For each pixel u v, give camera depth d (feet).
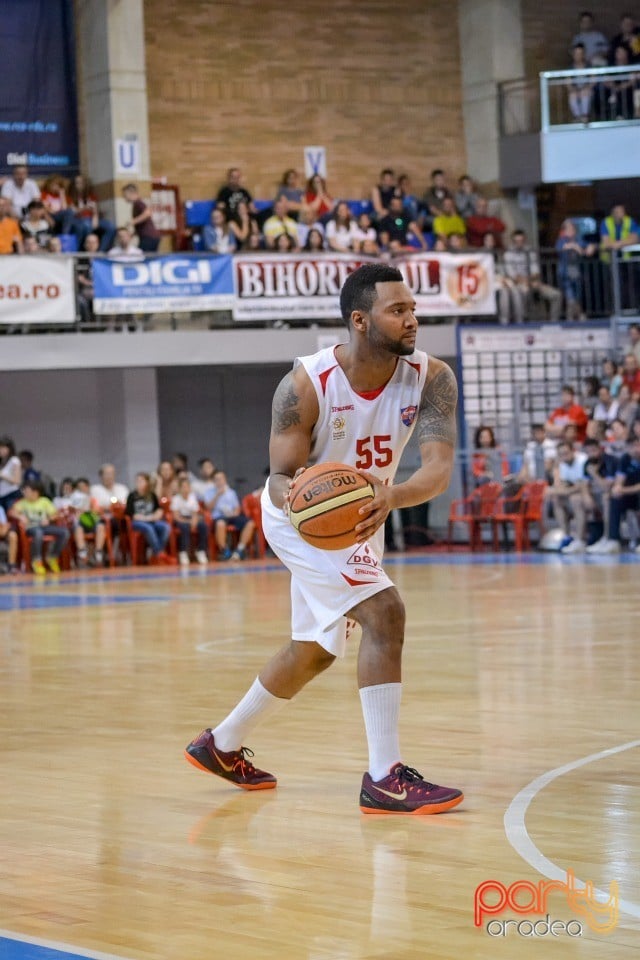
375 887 13.39
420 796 16.75
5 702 27.68
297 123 87.66
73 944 11.78
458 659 31.86
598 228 88.74
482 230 83.51
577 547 68.33
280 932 11.99
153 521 72.18
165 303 71.72
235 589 55.62
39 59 79.51
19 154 79.25
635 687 26.73
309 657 17.95
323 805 17.48
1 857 15.23
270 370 85.30
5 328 70.90
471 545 73.61
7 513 70.69
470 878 13.57
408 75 90.12
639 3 93.30
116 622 44.19
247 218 77.15
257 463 85.20
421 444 17.51
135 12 78.79
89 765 20.67
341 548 16.57
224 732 18.45
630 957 11.00
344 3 88.74
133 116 78.79
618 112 82.94
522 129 88.07
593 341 78.33
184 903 13.05
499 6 88.74
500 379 76.69
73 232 74.18
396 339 17.02
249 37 86.43
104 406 79.82
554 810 16.51
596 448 68.44
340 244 78.54
